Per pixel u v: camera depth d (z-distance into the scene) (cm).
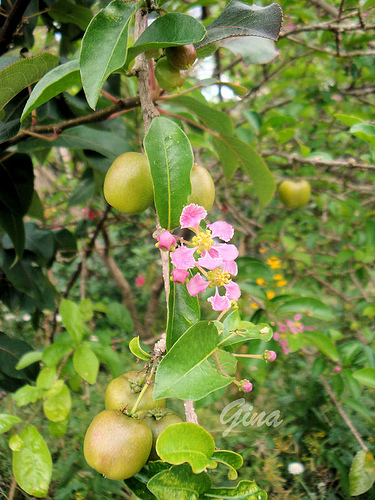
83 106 25
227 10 15
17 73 17
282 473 38
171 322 12
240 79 68
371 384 27
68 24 31
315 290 58
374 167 32
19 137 22
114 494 32
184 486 12
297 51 57
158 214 12
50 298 34
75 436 37
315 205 60
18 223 26
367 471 28
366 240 44
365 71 49
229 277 12
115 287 76
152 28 13
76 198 39
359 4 31
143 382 15
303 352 39
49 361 23
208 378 11
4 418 19
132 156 15
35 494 18
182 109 35
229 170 29
